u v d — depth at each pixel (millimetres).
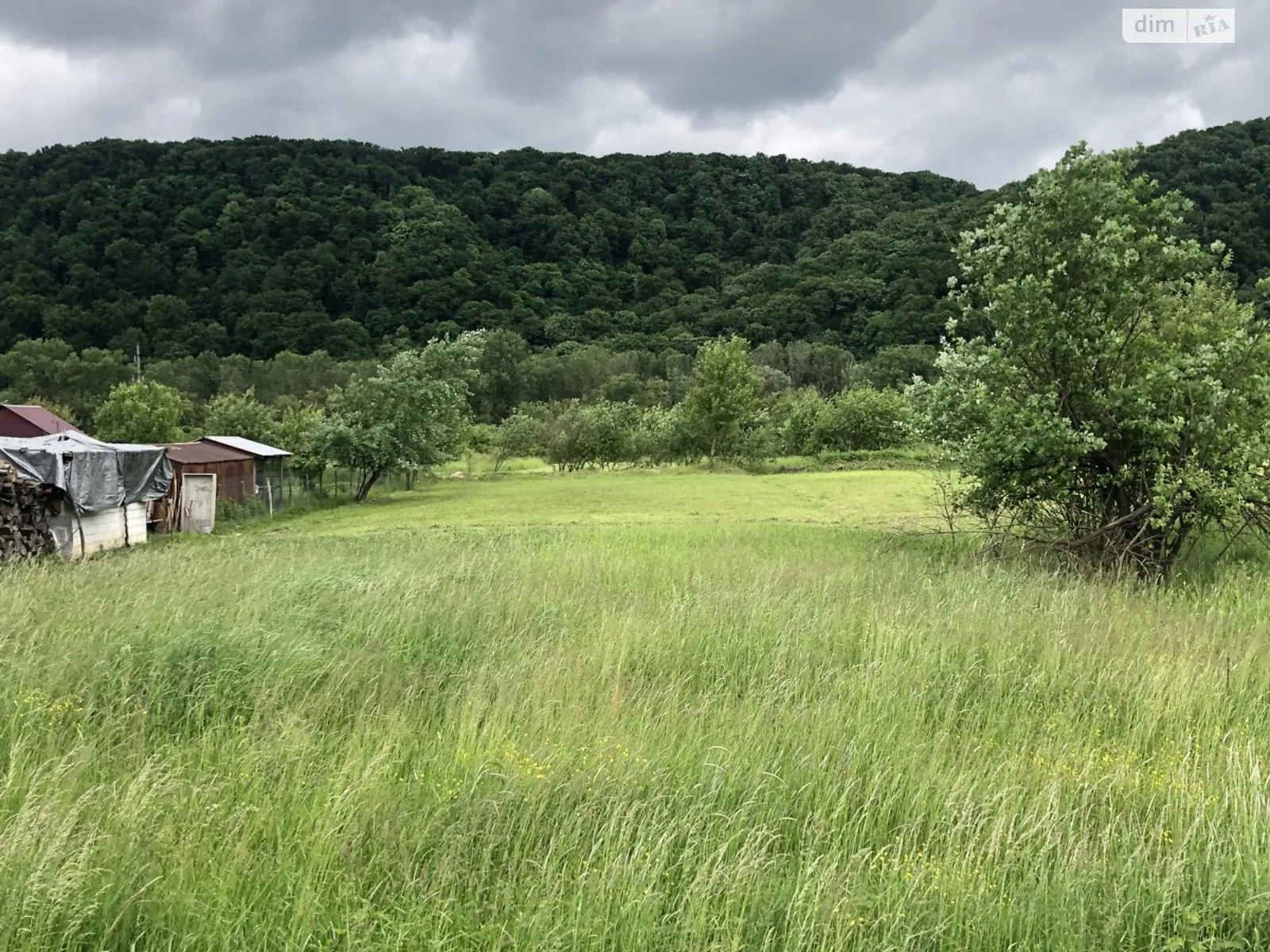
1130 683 6648
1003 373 14789
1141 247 14320
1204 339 14719
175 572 10570
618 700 5879
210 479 26391
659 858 3838
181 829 4023
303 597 9062
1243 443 12930
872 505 27562
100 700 5902
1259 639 7934
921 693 6355
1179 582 13008
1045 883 3695
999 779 4824
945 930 3486
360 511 32312
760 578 10906
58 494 19000
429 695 6246
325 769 4816
